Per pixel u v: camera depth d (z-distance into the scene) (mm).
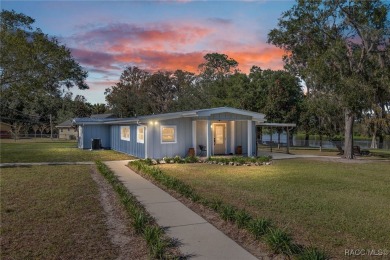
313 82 21562
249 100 34312
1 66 18719
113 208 6957
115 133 25359
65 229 5527
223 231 5508
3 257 4340
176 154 18016
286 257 4379
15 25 19812
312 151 27172
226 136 20062
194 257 4379
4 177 11039
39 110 54312
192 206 7211
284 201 7648
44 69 20406
